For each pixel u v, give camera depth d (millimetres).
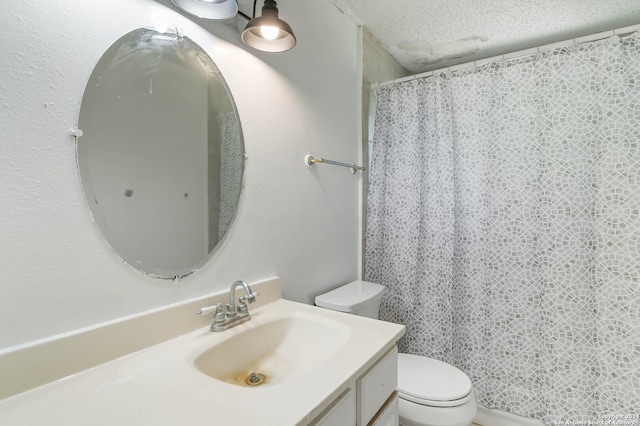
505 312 1716
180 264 916
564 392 1532
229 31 1079
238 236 1104
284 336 1049
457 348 1817
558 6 1725
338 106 1719
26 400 591
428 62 2459
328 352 944
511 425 1697
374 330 929
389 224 1940
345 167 1790
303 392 613
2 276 597
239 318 991
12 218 609
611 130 1430
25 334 623
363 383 785
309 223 1476
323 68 1583
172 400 589
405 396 1285
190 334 900
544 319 1578
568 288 1527
